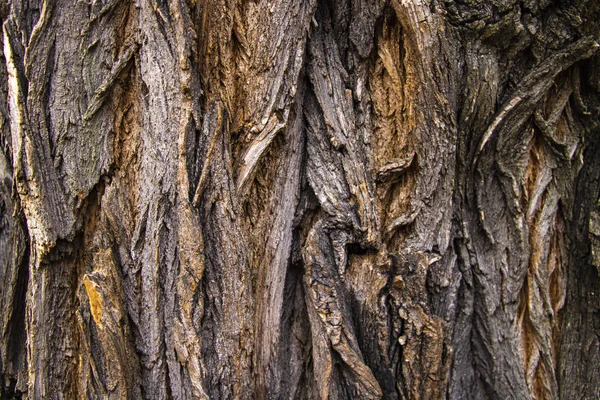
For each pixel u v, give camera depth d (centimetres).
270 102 99
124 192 98
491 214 104
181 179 96
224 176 97
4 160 103
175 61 96
